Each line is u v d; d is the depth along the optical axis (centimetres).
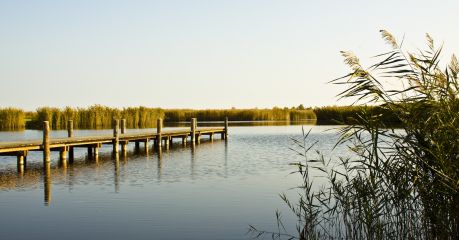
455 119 639
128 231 921
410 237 732
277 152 2584
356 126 719
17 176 1659
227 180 1564
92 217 1037
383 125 716
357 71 701
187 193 1322
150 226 959
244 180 1562
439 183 650
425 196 677
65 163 2061
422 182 670
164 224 975
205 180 1565
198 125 6494
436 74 682
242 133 4550
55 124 4603
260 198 1246
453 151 639
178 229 936
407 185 711
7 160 2217
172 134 3020
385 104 690
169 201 1209
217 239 868
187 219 1016
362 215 785
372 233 743
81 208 1127
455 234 648
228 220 1009
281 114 8106
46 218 1029
